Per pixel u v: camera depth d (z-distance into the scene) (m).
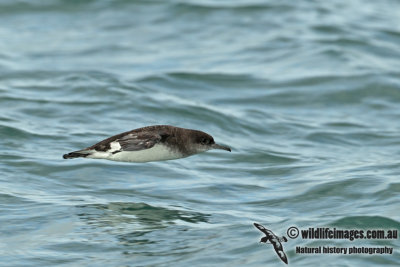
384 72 23.66
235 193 14.73
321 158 17.17
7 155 16.03
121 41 26.75
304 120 20.22
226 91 22.34
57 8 29.67
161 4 30.08
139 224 12.88
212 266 11.15
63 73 22.97
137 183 15.09
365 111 21.14
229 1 30.45
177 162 16.42
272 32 27.55
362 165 16.31
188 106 20.44
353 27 27.94
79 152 13.27
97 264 11.23
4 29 27.56
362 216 12.94
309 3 30.66
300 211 13.60
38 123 18.44
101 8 29.81
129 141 13.03
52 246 11.82
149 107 20.19
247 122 19.75
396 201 13.75
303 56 25.12
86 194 14.35
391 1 32.06
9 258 11.31
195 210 13.71
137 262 11.31
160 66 24.17
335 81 23.00
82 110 19.64
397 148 18.03
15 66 23.56
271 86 22.73
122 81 22.19
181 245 11.98
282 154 17.41
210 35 27.48
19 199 13.78
